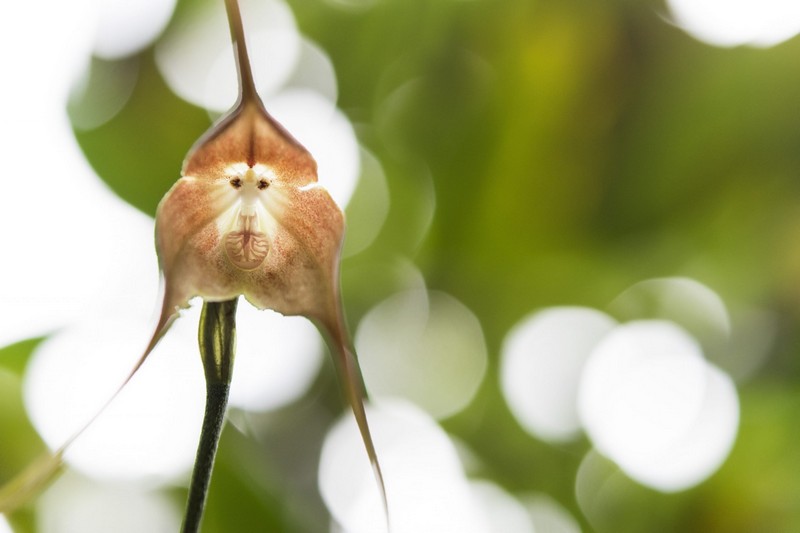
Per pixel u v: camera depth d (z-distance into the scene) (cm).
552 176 108
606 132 105
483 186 111
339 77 112
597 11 103
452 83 109
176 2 106
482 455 124
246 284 65
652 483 119
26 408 92
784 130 102
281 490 88
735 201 108
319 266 65
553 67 105
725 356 121
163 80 106
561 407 124
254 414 113
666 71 103
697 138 104
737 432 117
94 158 104
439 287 119
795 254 110
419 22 109
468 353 123
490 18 106
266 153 65
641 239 111
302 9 111
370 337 122
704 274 116
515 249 113
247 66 65
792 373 116
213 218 65
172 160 105
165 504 97
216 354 64
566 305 120
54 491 92
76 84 104
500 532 120
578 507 121
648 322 122
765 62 101
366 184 116
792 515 112
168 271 64
